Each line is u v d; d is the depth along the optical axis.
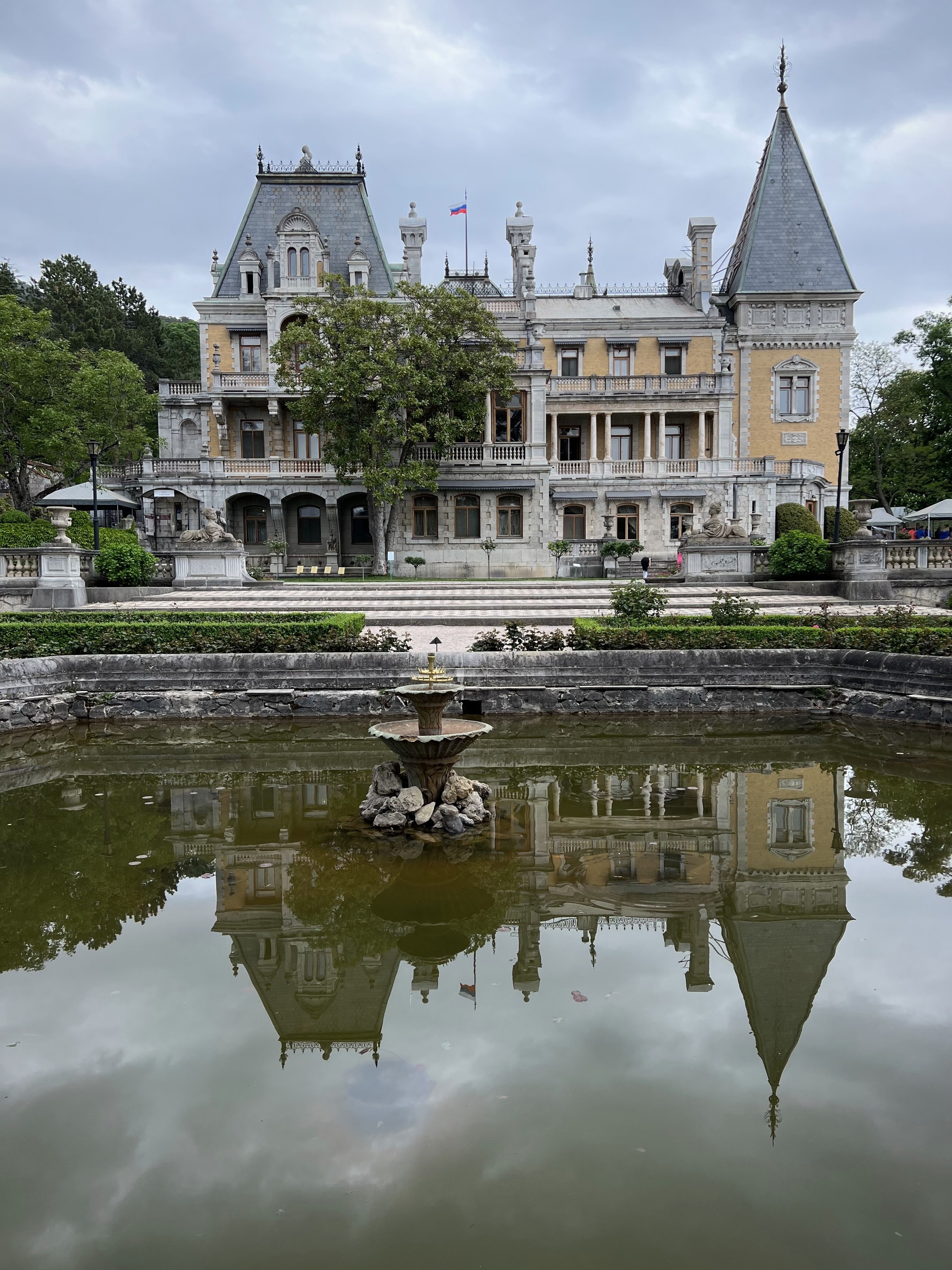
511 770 12.34
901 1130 4.38
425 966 6.39
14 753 13.60
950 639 15.95
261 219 48.94
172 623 17.83
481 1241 3.65
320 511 45.75
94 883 8.10
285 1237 3.68
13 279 64.19
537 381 44.44
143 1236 3.70
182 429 49.00
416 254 49.22
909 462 58.75
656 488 47.28
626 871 8.33
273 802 10.74
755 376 52.84
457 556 44.19
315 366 38.56
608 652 16.94
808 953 6.52
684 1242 3.61
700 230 53.41
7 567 25.94
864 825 9.70
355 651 17.47
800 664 16.88
